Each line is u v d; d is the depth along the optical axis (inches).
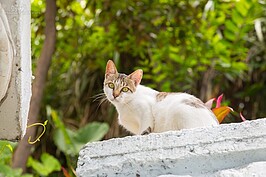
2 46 71.1
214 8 256.2
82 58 266.2
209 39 250.8
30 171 254.1
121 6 230.8
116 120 245.8
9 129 77.9
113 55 260.1
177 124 107.0
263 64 259.8
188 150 71.0
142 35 234.2
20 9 74.9
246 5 237.3
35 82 213.6
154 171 70.8
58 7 238.1
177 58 249.1
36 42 261.3
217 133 72.2
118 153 72.1
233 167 70.1
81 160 72.4
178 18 239.9
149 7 239.3
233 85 264.4
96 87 263.6
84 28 262.7
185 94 114.7
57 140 220.1
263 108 261.9
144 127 112.4
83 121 256.5
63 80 269.3
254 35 269.7
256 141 70.7
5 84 73.1
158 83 257.6
